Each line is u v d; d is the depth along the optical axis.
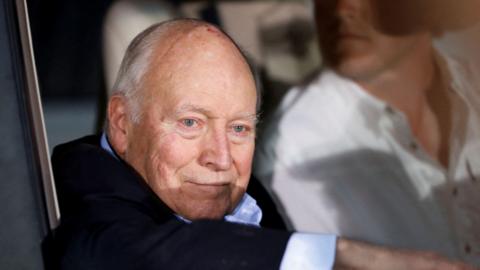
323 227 3.48
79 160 2.38
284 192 3.50
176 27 2.36
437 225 3.55
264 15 4.83
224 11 4.84
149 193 2.31
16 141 2.24
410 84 3.52
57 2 9.66
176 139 2.33
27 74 2.27
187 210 2.37
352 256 2.02
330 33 3.51
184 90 2.31
